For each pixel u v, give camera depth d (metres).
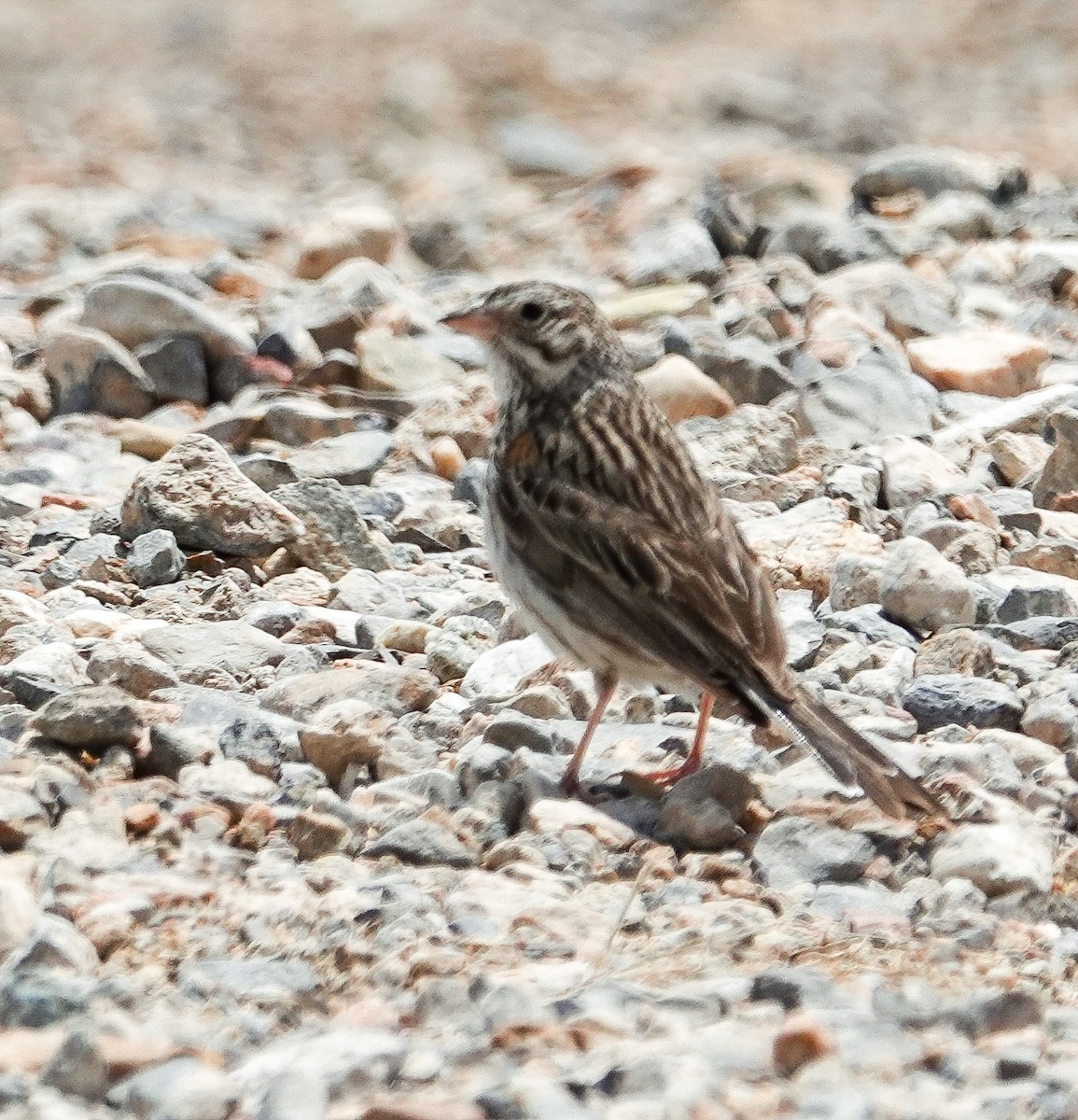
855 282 19.31
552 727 11.24
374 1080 7.49
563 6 48.97
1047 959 8.91
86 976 8.39
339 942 8.75
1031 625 12.73
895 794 9.49
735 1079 7.50
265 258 24.77
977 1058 7.74
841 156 32.81
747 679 10.09
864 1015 8.07
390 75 40.34
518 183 30.58
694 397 16.84
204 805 10.05
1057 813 10.45
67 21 47.62
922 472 15.48
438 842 9.83
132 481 16.16
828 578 13.65
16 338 19.64
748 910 9.30
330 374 18.19
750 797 10.45
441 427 16.88
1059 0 45.91
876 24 46.25
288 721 11.16
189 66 42.53
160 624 12.99
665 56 43.88
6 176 30.86
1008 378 17.67
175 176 32.25
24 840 9.66
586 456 10.87
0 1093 7.40
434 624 13.12
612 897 9.46
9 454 16.89
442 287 21.97
